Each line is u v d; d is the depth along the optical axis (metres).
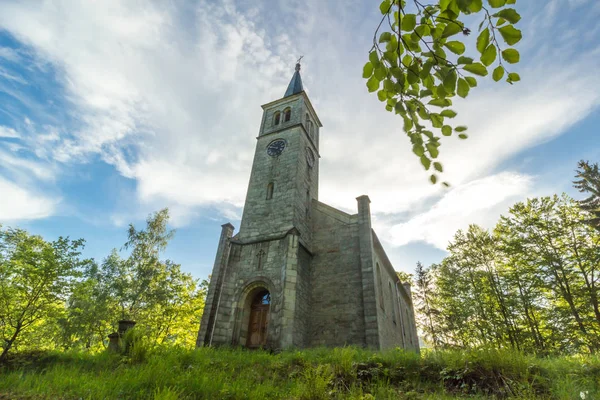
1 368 9.88
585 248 23.16
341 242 20.48
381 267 22.62
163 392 6.10
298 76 34.19
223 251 20.34
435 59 2.58
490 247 28.42
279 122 26.88
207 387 7.15
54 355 11.41
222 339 16.30
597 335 20.28
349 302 17.88
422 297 40.56
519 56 2.30
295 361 10.34
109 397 6.46
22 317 15.61
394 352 10.40
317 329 17.62
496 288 26.48
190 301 31.17
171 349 11.15
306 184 23.55
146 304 25.69
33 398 6.50
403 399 7.12
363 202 21.02
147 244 28.75
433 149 3.18
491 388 7.43
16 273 16.34
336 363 9.48
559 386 6.89
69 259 17.30
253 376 8.74
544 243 24.61
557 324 22.23
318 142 29.45
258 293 18.41
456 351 9.43
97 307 23.19
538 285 23.64
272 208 20.83
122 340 11.33
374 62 2.79
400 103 3.02
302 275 18.56
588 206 24.12
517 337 23.81
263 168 23.61
